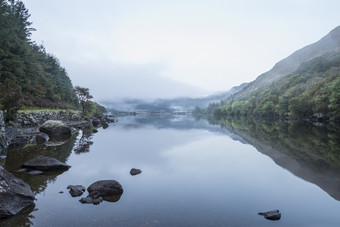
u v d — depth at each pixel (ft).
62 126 75.41
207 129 114.83
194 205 20.02
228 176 30.22
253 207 19.92
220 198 21.98
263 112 381.40
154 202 20.56
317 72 516.32
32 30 168.35
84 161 37.55
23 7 164.55
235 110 542.98
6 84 79.20
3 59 111.86
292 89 339.36
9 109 70.74
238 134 88.69
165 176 29.94
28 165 30.73
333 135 84.58
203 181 27.81
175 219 17.06
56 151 45.09
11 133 62.34
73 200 20.47
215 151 49.85
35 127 84.84
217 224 16.39
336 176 30.37
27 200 19.29
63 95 223.10
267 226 16.33
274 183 27.25
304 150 51.34
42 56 182.50
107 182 23.24
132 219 16.92
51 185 24.71
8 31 125.70
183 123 180.45
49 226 15.71
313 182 27.73
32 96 131.34
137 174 30.63
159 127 128.98
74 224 15.99
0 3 130.72
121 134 85.25
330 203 21.17
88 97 178.40
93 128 110.63
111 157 41.57
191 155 44.98
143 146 55.83
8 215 16.98
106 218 17.01
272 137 78.07
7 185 19.03
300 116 273.75
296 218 17.88
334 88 199.52
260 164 37.45
